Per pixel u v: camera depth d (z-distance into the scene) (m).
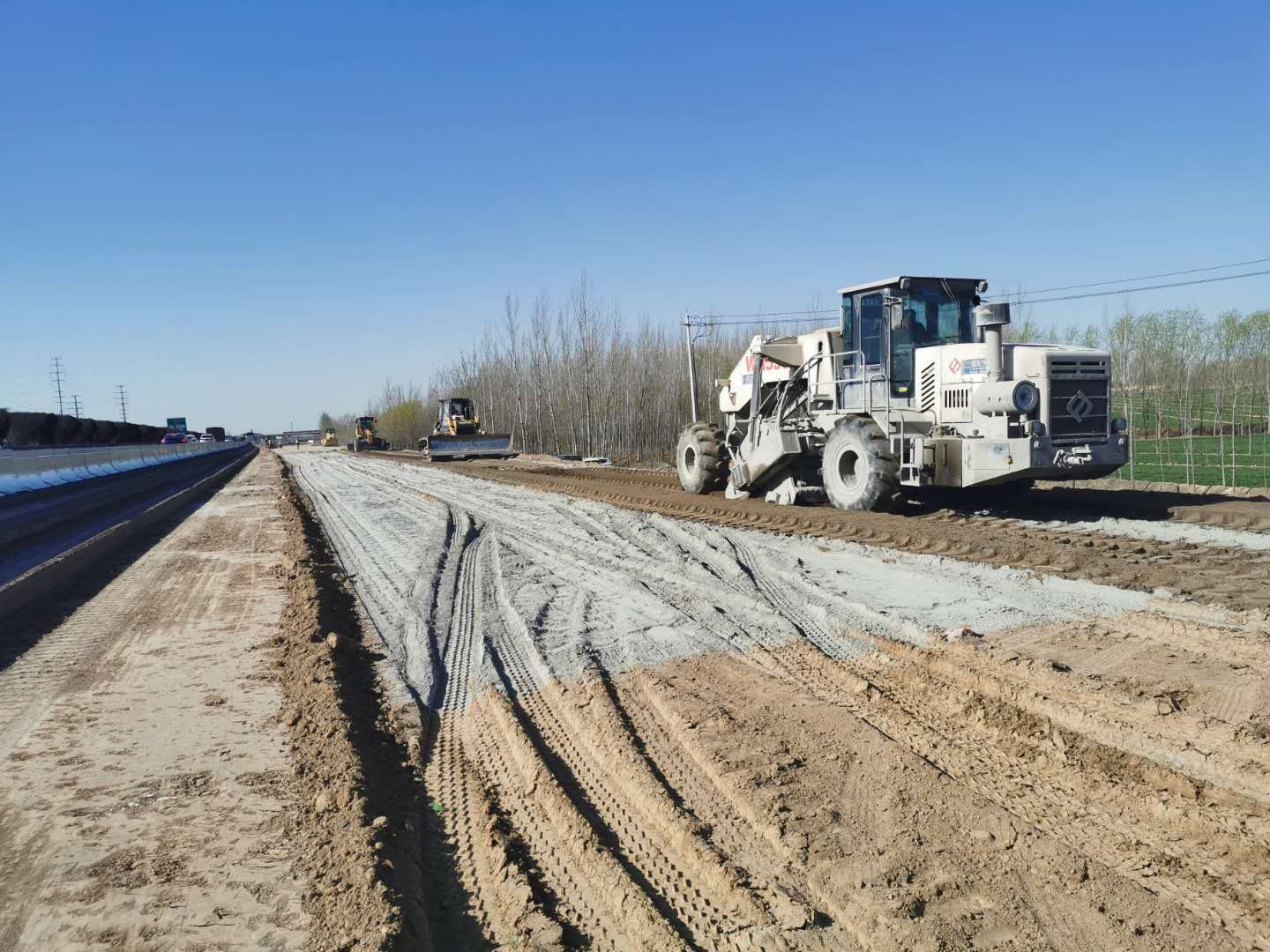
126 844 4.32
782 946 3.29
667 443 43.00
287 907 3.71
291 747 5.56
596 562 11.45
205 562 13.38
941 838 3.99
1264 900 3.43
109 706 6.48
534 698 6.43
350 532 16.89
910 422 12.98
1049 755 4.79
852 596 8.45
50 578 11.59
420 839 4.49
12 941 3.51
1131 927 3.30
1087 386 12.12
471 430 46.34
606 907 3.71
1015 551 9.69
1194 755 4.56
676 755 5.12
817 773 4.72
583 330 46.19
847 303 14.48
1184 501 12.99
